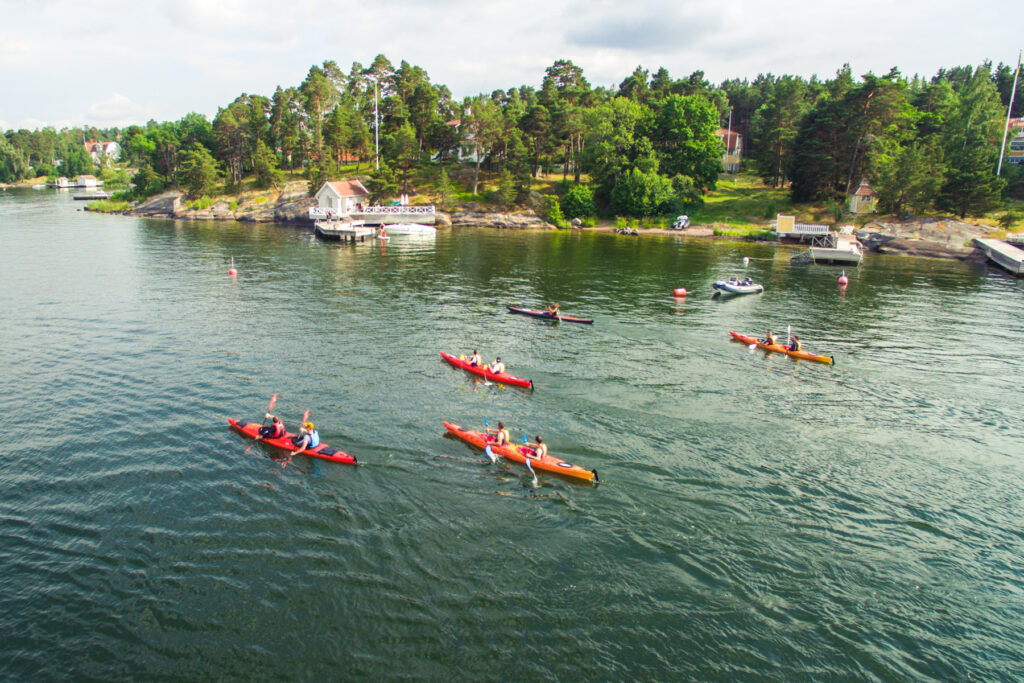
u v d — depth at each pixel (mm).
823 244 75750
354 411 27219
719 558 18297
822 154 96625
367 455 23469
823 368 34875
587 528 19547
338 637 15031
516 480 22109
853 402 30094
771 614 16281
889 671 14672
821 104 99500
